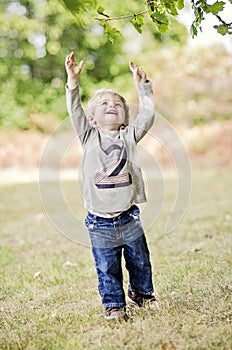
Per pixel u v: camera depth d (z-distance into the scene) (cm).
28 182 1546
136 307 407
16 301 466
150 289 402
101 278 387
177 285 466
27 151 1812
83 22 474
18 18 1972
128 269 404
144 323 366
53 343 350
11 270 594
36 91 2117
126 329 360
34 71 2164
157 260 597
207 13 379
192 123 1816
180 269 526
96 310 419
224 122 1773
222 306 392
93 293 472
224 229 761
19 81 2111
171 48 1931
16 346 351
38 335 370
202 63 1817
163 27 396
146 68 1908
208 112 1792
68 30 2108
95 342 347
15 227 902
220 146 1706
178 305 407
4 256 671
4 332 381
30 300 470
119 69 2139
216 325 360
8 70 2092
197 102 1805
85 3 428
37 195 1287
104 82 2100
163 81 1806
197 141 1706
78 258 644
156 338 339
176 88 1802
